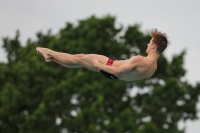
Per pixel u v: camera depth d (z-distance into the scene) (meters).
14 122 97.56
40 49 42.16
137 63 39.66
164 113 96.75
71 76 98.44
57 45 100.25
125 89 101.31
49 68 99.25
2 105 101.44
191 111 100.00
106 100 99.38
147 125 93.12
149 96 99.06
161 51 40.62
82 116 93.44
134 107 100.88
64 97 95.44
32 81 98.44
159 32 40.72
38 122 93.69
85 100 97.00
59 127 96.88
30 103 97.75
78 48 99.69
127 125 93.50
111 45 100.56
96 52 101.19
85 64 41.50
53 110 95.62
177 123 97.31
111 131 93.25
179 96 98.25
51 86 97.38
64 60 41.75
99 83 97.12
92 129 91.75
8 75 101.31
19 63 101.19
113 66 39.94
